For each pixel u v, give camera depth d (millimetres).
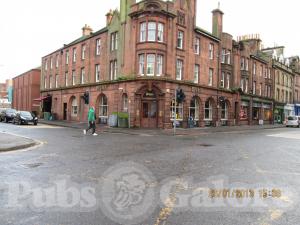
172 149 11891
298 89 55938
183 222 4074
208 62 31109
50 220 4062
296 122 38656
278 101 46531
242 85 37219
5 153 9992
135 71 25578
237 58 35875
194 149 12070
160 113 25156
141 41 25625
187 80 27859
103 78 30156
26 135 16656
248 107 38688
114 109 27875
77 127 25047
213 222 4094
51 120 37156
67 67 37344
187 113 27891
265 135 21562
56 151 10625
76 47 35531
